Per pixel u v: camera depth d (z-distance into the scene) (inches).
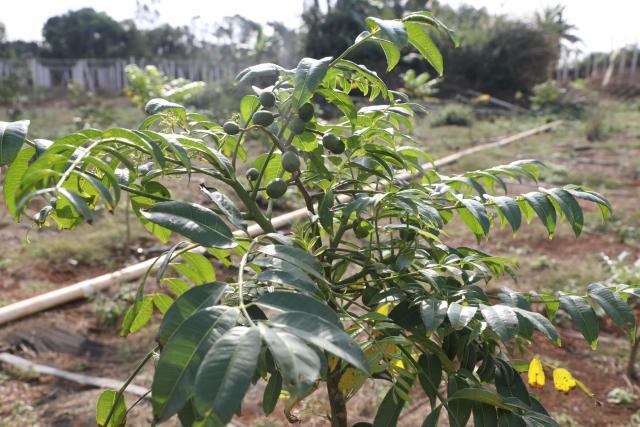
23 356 146.0
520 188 338.3
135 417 117.0
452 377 46.5
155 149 39.2
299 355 26.8
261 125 50.1
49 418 119.0
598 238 253.3
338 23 878.4
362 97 612.1
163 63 940.6
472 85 967.6
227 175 50.1
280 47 891.4
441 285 48.5
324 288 46.5
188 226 39.8
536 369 58.1
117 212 271.4
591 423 120.7
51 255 213.6
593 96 976.9
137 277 192.7
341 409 54.7
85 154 34.9
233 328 28.5
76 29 1290.6
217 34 963.3
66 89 964.0
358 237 58.3
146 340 153.7
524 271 207.8
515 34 954.7
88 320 166.1
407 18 48.9
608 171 397.7
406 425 115.3
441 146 507.2
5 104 729.6
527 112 814.5
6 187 41.3
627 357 147.3
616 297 47.4
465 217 60.0
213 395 25.5
